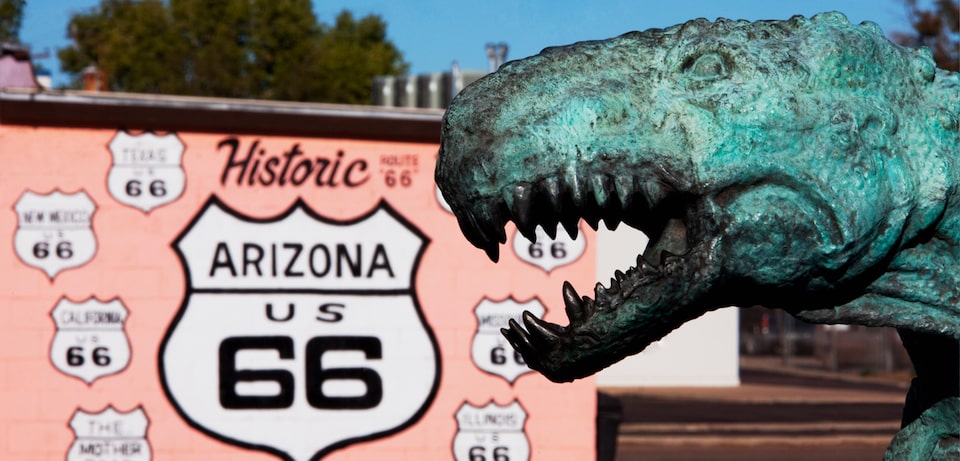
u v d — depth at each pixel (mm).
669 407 22781
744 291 2234
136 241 8609
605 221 2299
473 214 2229
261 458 8680
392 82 13977
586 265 8977
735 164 2176
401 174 8859
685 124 2189
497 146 2189
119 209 8594
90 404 8555
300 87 38594
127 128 8602
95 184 8555
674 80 2229
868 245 2205
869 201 2178
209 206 8672
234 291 8703
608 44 2281
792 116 2188
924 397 2488
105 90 36344
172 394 8617
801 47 2246
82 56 40562
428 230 8875
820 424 20062
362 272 8812
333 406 8750
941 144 2271
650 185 2182
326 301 8773
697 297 2199
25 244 8516
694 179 2180
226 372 8688
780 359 42531
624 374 27328
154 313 8617
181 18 39312
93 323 8562
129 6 39750
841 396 26094
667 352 27469
